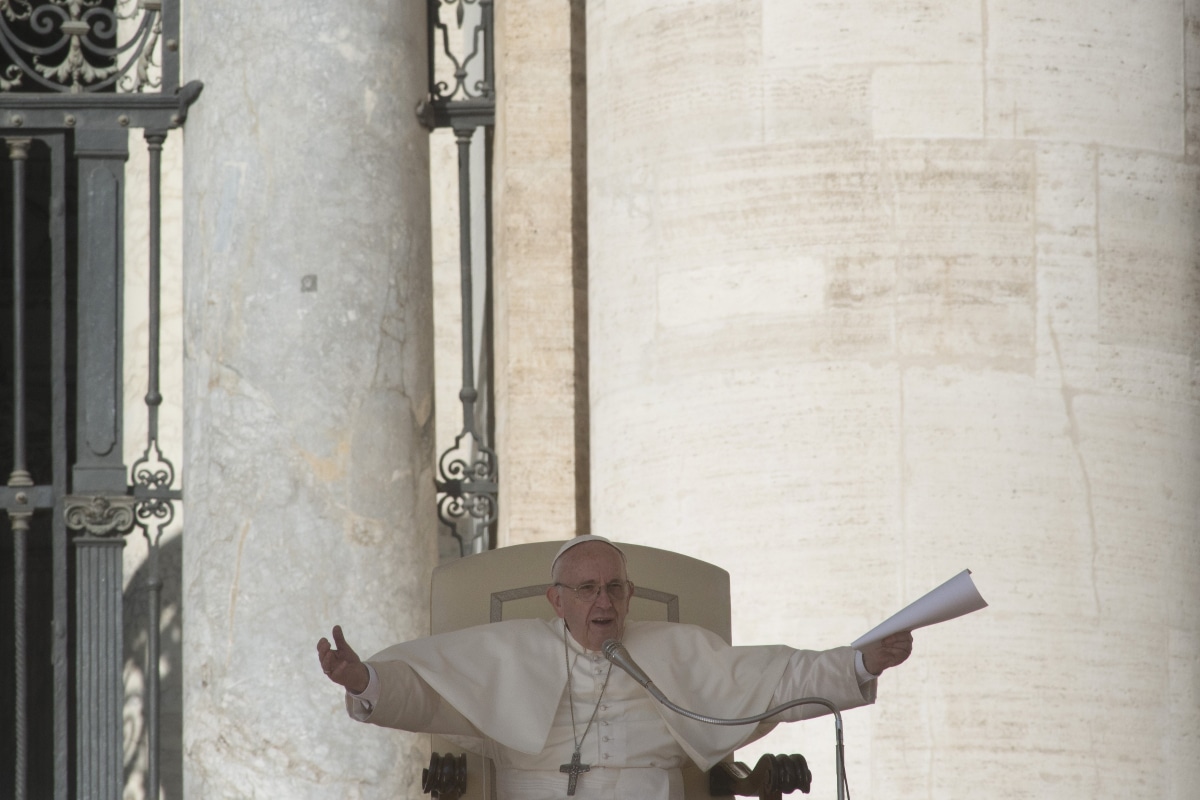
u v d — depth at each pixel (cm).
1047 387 2225
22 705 2788
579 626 1800
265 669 2494
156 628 2797
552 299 2878
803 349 2250
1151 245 2298
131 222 3631
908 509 2194
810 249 2267
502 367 2928
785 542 2222
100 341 2891
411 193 2705
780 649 1828
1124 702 2173
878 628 1700
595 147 2533
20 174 2912
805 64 2306
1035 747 2141
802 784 1750
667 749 1839
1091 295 2258
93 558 2831
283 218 2606
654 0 2428
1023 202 2259
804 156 2288
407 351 2648
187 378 2683
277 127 2631
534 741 1775
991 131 2267
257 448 2555
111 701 2811
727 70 2345
